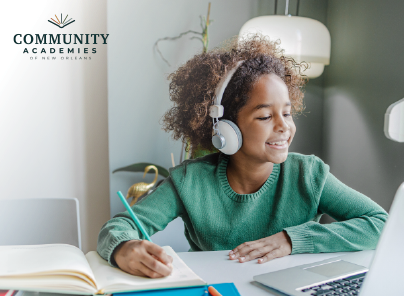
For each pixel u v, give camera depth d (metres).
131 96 1.99
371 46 1.58
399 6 1.39
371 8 1.58
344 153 1.81
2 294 0.55
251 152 0.91
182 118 1.06
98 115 2.05
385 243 0.50
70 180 2.06
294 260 0.79
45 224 1.04
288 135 0.91
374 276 0.50
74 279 0.57
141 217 0.92
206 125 1.01
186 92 1.02
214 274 0.71
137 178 2.03
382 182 1.51
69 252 0.66
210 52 1.01
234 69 0.90
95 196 2.09
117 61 1.96
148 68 1.98
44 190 2.04
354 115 1.71
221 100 0.92
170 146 2.04
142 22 1.96
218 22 2.00
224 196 0.97
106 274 0.65
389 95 1.46
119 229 0.80
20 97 1.98
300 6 1.97
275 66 0.94
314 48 1.59
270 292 0.63
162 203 0.98
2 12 1.93
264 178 0.97
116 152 2.00
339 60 1.84
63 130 2.04
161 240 1.19
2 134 1.98
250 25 1.62
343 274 0.67
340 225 0.87
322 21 1.98
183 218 1.02
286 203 0.97
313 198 0.96
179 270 0.66
